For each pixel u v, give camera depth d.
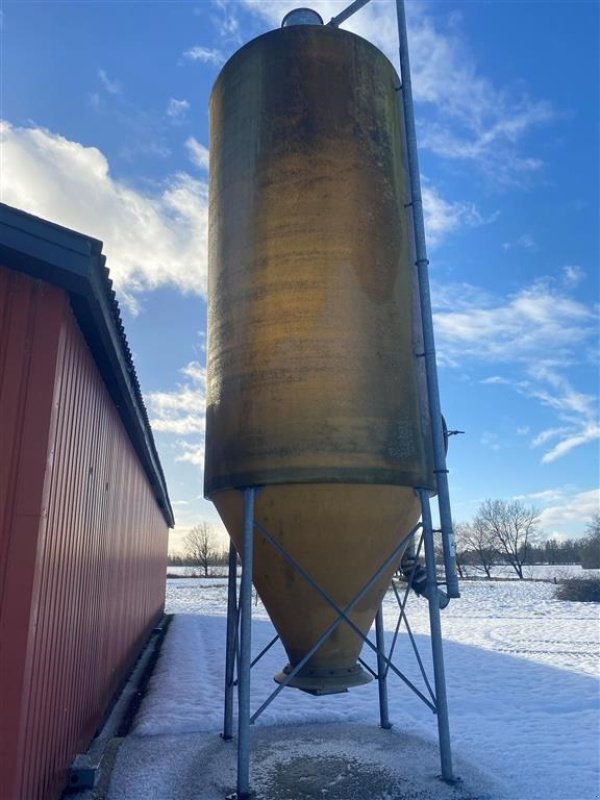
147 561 15.55
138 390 8.82
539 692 9.81
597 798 5.41
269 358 5.76
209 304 6.63
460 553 70.50
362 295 5.91
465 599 29.45
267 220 6.04
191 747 6.68
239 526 6.04
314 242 5.90
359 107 6.36
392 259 6.20
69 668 5.82
